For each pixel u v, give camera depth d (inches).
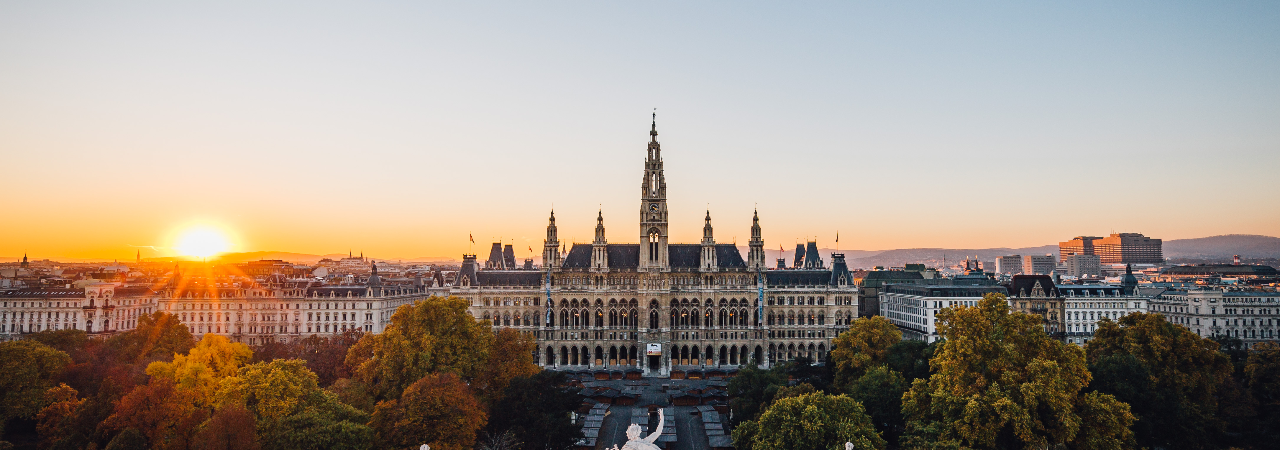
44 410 5674.2
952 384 5447.8
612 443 6875.0
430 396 5541.3
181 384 5777.6
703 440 7032.5
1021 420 4928.6
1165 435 5974.4
